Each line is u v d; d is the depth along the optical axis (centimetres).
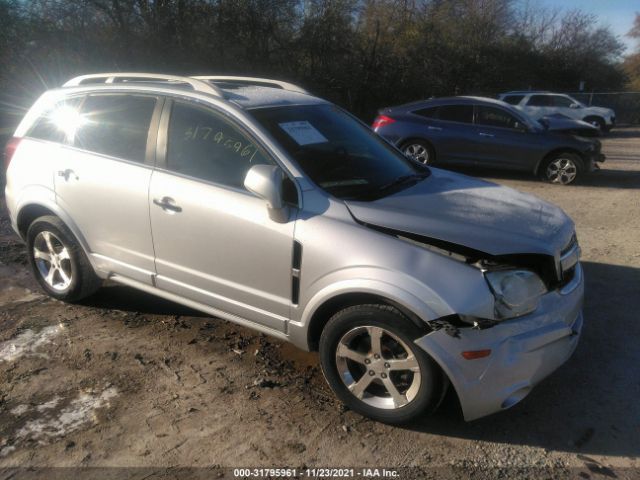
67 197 437
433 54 2634
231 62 2030
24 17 1766
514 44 3125
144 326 442
